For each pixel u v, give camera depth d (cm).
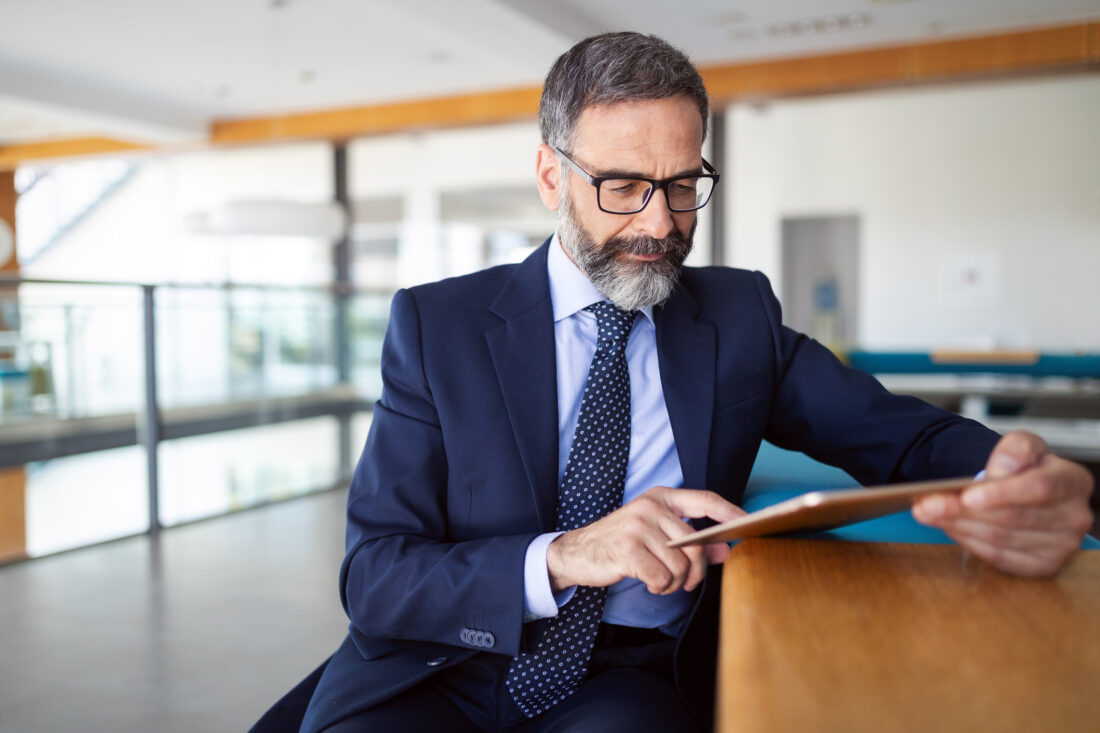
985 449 95
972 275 885
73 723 202
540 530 99
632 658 100
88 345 473
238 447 519
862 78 644
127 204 1334
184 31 638
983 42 610
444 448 102
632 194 96
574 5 558
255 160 1209
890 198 909
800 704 47
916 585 67
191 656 242
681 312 111
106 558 343
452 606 89
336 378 583
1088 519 68
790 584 67
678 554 80
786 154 944
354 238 1156
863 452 110
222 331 510
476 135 1077
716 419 105
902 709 47
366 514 99
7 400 476
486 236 1091
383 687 93
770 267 955
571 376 106
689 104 95
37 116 906
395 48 679
